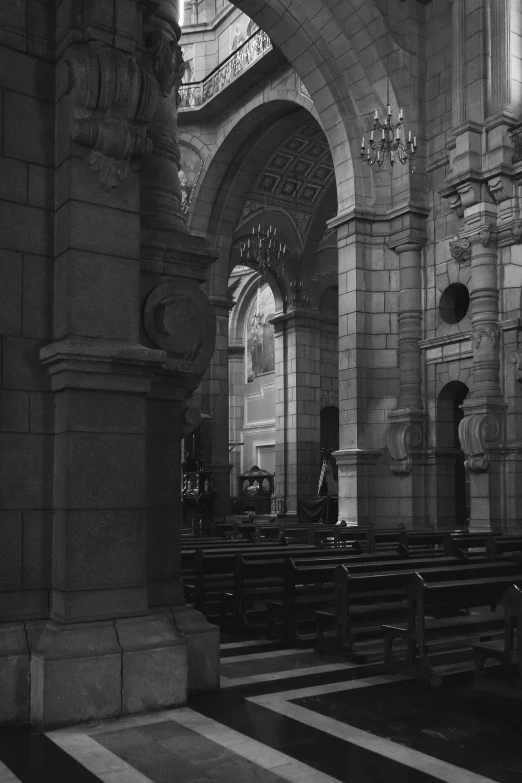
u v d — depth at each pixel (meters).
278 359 31.47
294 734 5.16
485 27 16.86
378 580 7.32
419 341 18.39
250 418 38.69
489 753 4.80
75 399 5.79
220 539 14.04
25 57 6.10
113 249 6.04
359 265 18.77
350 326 18.83
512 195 16.22
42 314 6.06
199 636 6.22
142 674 5.66
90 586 5.73
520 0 16.92
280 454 30.98
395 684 6.41
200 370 6.74
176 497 6.70
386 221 18.88
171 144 7.27
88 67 5.77
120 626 5.75
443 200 18.05
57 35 6.17
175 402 6.77
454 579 7.42
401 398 18.44
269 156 26.20
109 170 5.98
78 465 5.76
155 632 5.84
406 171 18.36
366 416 18.69
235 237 29.47
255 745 4.95
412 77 18.72
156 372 6.46
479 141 16.61
